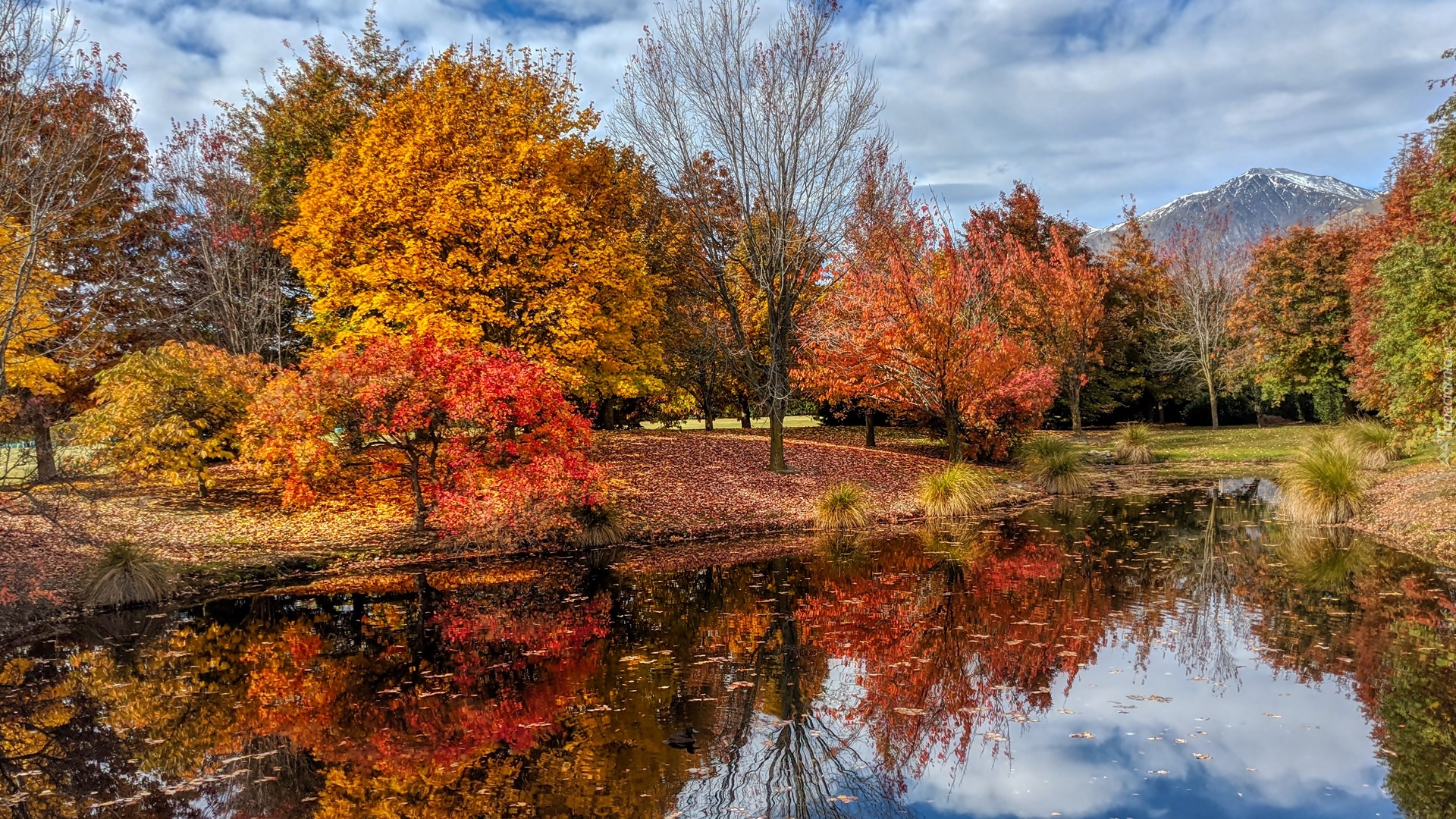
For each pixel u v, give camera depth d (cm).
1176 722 712
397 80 2495
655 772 632
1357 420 2969
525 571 1383
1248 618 1018
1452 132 1565
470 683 840
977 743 679
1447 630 948
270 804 586
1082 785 600
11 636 1027
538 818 559
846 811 564
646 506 1788
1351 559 1337
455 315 1777
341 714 761
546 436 1541
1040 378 2427
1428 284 1534
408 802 587
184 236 2417
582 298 1816
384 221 1759
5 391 1258
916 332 2244
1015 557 1438
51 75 1267
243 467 1530
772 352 2116
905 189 2366
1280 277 3431
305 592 1241
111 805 595
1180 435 3694
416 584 1295
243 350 2177
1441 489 1617
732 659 906
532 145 1781
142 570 1189
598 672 869
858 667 872
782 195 1945
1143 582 1222
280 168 2420
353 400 1444
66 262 1897
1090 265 3925
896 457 2519
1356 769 617
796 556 1495
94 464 1522
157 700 806
